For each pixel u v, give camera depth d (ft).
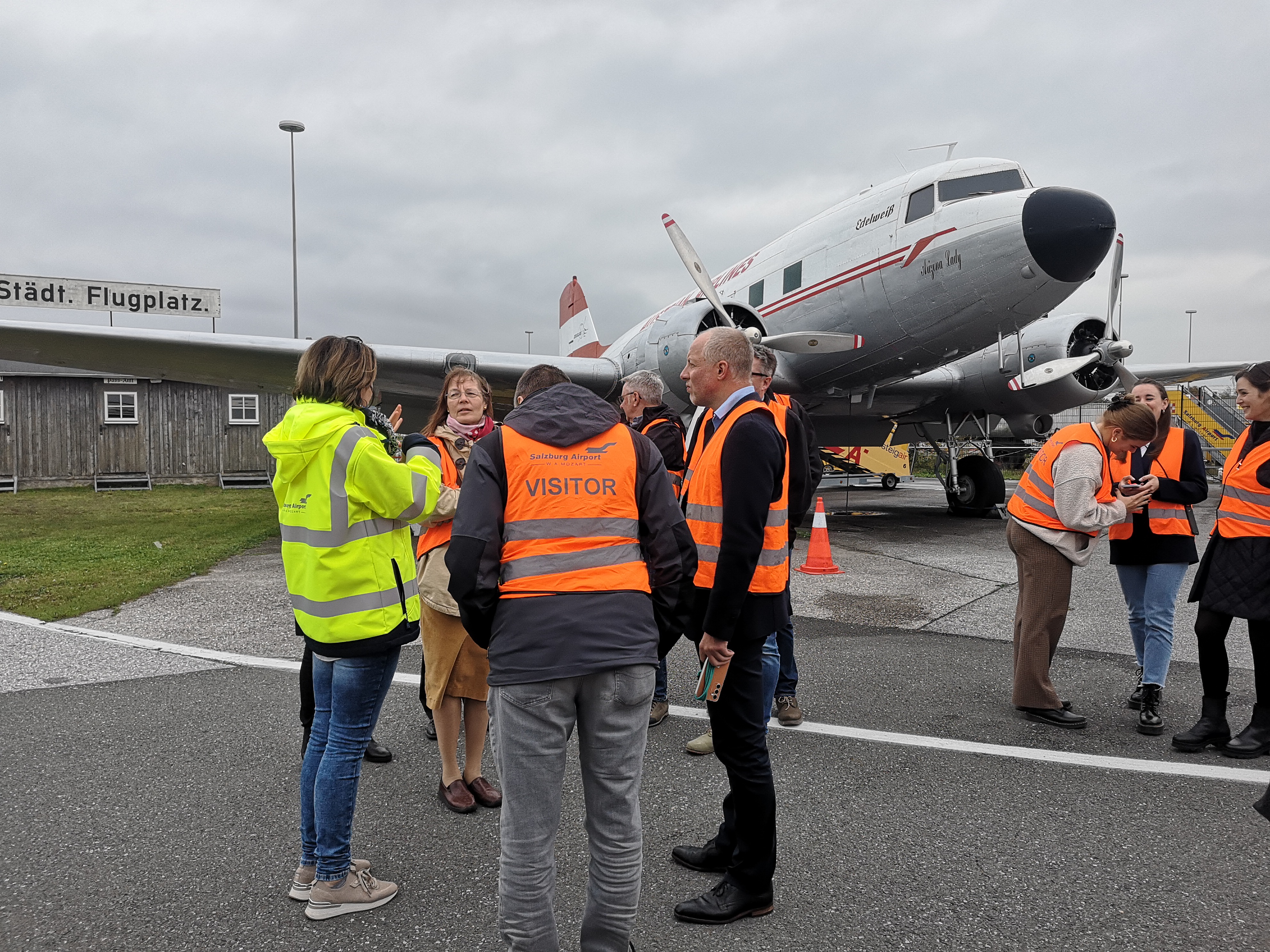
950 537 34.63
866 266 31.78
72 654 16.29
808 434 12.68
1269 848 8.59
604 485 6.19
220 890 7.87
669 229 26.21
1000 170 29.91
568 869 8.37
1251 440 11.32
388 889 7.76
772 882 8.01
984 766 10.85
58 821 9.23
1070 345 37.96
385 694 7.82
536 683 5.81
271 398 72.08
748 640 7.54
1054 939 6.99
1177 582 12.13
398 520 7.55
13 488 63.77
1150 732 12.00
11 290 65.87
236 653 16.46
